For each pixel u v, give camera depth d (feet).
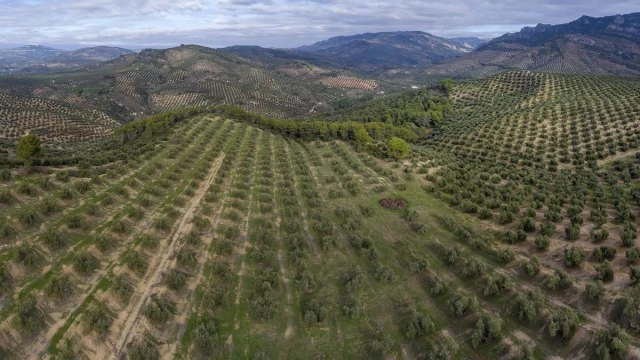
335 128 320.91
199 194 180.75
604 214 151.43
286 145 297.12
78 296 99.09
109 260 115.96
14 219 116.16
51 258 108.27
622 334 82.48
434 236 150.30
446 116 463.01
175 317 101.40
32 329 85.15
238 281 121.19
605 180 221.05
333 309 110.73
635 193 181.06
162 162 211.00
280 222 163.94
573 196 182.60
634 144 263.49
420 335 98.43
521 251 132.36
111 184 166.91
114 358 86.84
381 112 481.05
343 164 247.70
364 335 101.40
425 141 362.33
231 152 250.98
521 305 99.50
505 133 329.93
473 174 227.81
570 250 118.11
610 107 334.24
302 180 215.31
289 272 127.75
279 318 106.32
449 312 105.70
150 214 150.92
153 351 88.02
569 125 318.86
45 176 152.66
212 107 377.30
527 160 270.05
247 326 102.73
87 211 135.03
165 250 129.49
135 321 96.99
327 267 131.64
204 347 93.25
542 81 499.51
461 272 122.31
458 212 173.58
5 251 103.50
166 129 296.92
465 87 564.71
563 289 105.81
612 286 102.01
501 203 174.09
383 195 194.49
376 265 131.75
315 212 170.40
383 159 261.24
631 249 112.06
